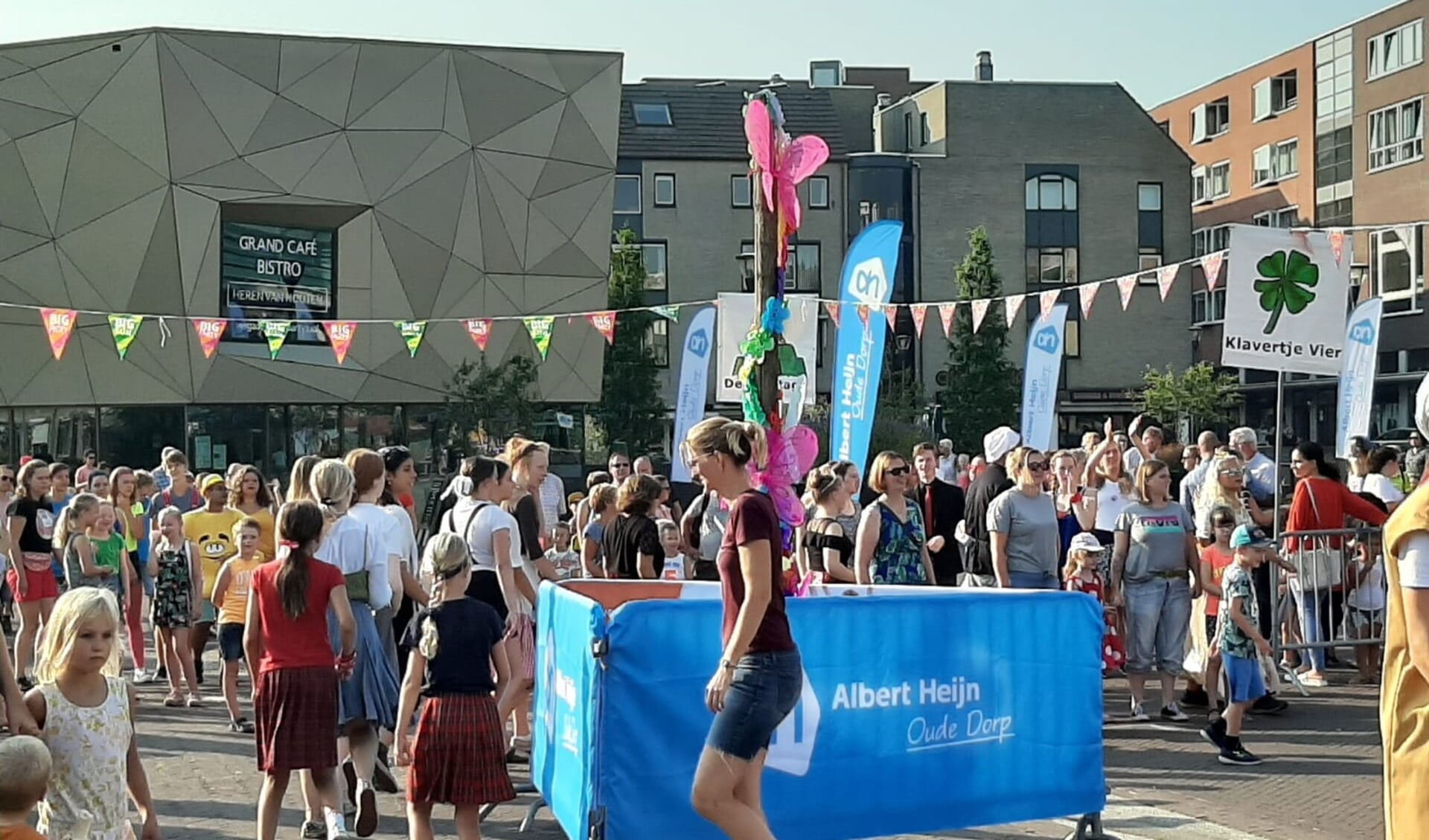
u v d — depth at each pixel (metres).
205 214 35.72
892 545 9.98
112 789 5.28
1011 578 10.58
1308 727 10.55
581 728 6.61
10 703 5.23
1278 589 12.02
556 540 13.33
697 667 6.59
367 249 37.81
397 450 9.16
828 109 56.78
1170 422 52.41
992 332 48.97
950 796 7.05
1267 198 57.59
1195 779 8.98
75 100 34.91
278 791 7.11
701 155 54.09
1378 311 16.20
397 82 37.56
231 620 10.92
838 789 6.79
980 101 55.31
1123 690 12.52
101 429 36.66
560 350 40.84
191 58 35.09
